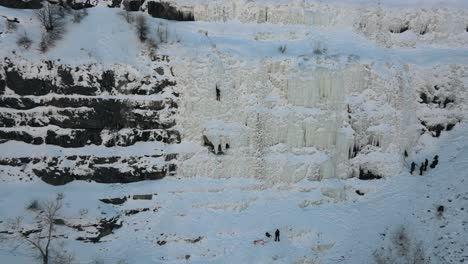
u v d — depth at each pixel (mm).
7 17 38250
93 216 34656
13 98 36438
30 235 33906
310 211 38375
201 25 42281
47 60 36844
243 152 38969
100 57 37594
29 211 34281
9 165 36188
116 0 41094
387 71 41625
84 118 37031
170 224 36062
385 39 44469
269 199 38719
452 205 37344
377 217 37938
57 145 37031
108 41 38625
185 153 38312
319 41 42656
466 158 40281
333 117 40312
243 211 37781
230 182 38719
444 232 35719
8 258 32594
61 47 37656
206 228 36219
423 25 45281
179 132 38625
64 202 34969
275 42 42438
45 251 32844
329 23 44188
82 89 37031
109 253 34344
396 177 40719
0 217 33781
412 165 40562
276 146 39875
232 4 42906
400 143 41500
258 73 39781
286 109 40062
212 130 38531
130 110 37781
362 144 40812
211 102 38844
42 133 36844
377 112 41062
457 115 42844
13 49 36750
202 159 38469
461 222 35938
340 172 40406
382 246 35719
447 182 39219
